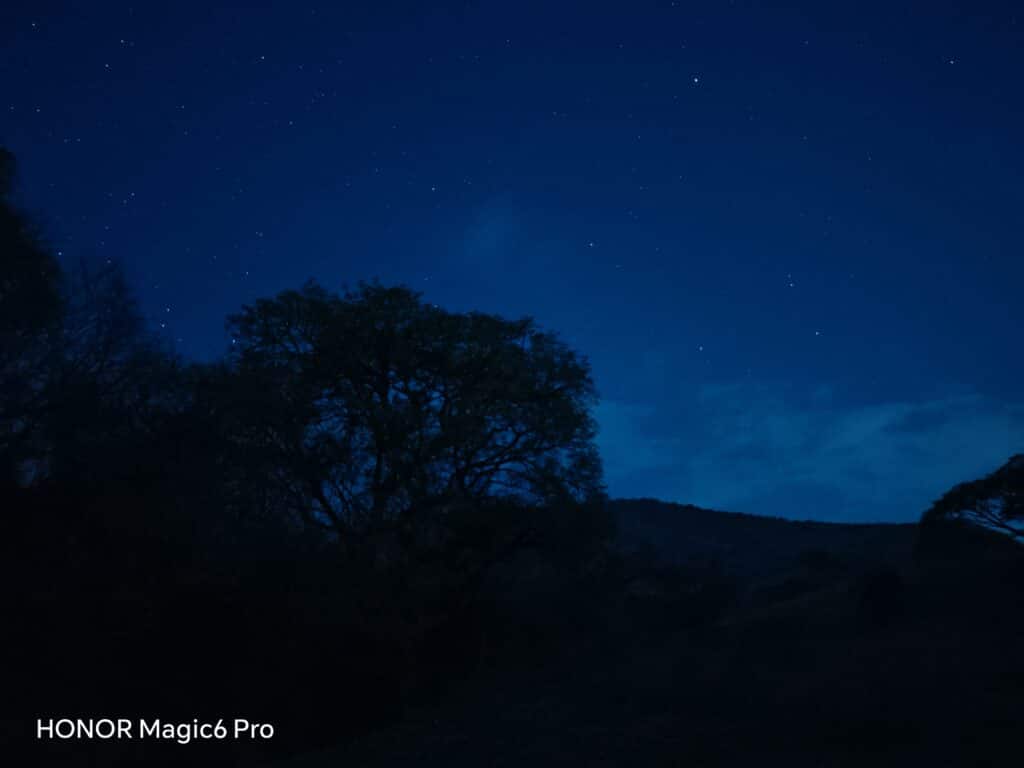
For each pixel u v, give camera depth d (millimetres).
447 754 12203
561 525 26047
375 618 17016
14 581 12148
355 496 21109
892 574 26641
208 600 13922
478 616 26234
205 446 17109
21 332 15031
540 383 27734
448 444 24172
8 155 16188
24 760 10758
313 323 25266
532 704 17188
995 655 17828
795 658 20203
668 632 29766
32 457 14195
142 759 11820
